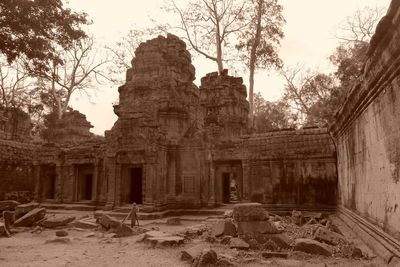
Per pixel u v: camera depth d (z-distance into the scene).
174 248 11.14
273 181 19.86
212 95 32.72
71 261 9.67
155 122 22.70
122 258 9.93
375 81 7.94
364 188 10.59
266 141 20.69
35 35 15.99
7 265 9.20
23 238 14.22
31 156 31.62
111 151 23.27
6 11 14.38
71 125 39.66
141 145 22.36
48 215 22.14
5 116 33.34
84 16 17.89
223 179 24.62
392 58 6.38
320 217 16.89
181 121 24.53
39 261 9.70
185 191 23.03
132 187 25.12
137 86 25.05
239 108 32.09
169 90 24.42
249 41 33.53
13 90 40.00
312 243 9.39
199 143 23.36
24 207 18.28
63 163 27.53
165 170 22.92
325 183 18.58
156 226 17.56
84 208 25.00
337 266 8.02
